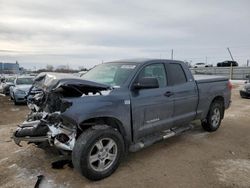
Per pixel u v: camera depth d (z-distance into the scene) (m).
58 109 3.77
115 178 3.73
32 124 3.99
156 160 4.41
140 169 4.03
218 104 6.34
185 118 5.27
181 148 5.04
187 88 5.25
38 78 4.45
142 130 4.30
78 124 3.46
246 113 9.05
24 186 3.48
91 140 3.47
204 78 6.08
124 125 3.99
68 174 3.83
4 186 3.48
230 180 3.66
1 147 5.00
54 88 3.60
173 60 5.22
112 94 3.88
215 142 5.45
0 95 18.58
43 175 3.79
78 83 3.57
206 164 4.25
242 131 6.40
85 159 3.44
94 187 3.46
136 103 4.14
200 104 5.68
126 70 4.43
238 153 4.79
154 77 4.34
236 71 32.12
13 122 8.00
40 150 4.75
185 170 4.01
